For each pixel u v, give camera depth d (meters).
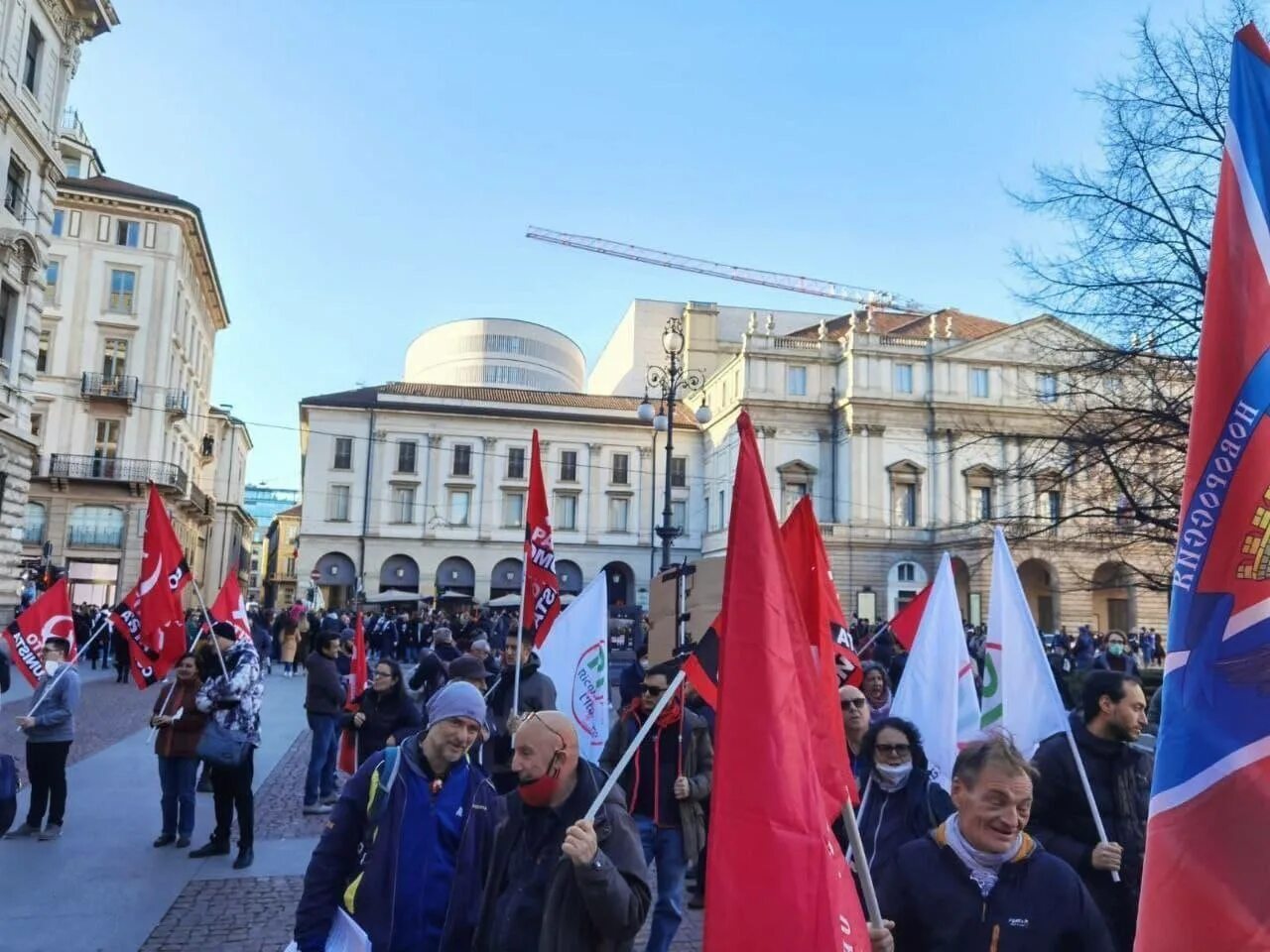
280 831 9.62
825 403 59.69
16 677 23.53
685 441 65.00
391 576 59.78
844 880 2.99
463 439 61.56
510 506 61.72
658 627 10.17
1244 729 2.59
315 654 10.84
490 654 13.49
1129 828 4.45
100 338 46.97
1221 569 2.70
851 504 56.88
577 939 3.37
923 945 3.20
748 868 2.78
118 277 47.66
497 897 3.70
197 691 8.73
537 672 7.95
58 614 10.57
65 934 6.36
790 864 2.79
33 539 44.62
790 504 58.53
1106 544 21.89
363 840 4.06
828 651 4.76
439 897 3.96
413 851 3.97
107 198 47.16
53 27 26.50
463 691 4.17
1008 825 3.14
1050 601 56.78
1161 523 15.90
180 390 49.84
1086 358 19.78
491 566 60.72
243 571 84.06
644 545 62.72
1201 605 2.70
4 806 7.67
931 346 58.91
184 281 51.19
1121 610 55.25
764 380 59.41
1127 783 4.53
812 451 59.53
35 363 27.12
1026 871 3.18
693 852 6.21
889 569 56.59
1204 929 2.51
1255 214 2.85
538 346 86.81
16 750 13.85
